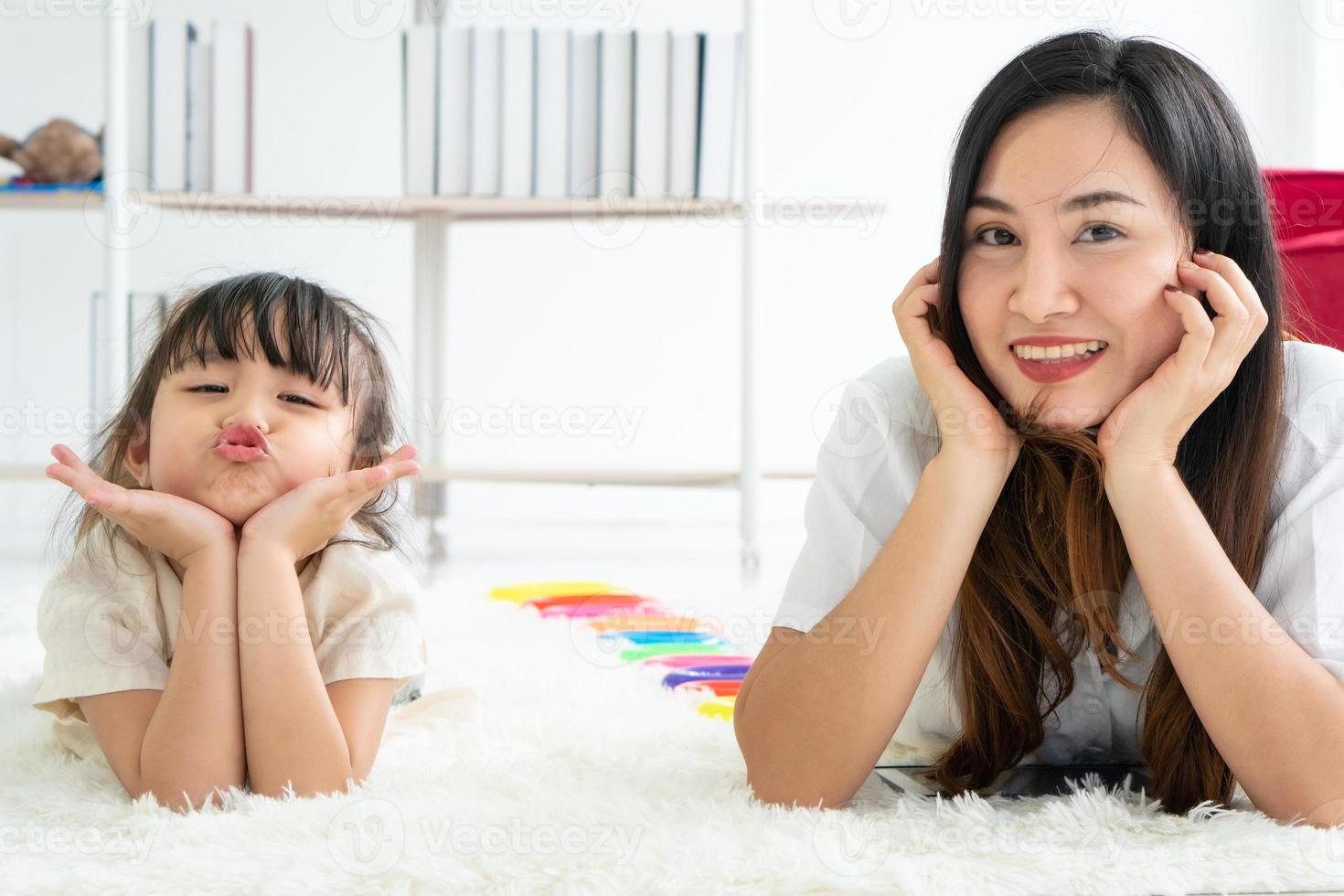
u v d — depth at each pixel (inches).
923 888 21.7
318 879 21.8
